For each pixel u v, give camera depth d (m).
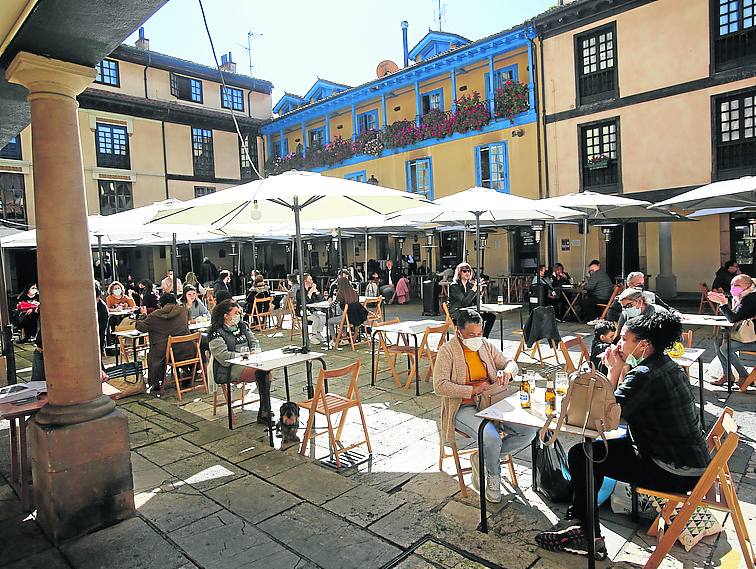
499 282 16.80
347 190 5.14
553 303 12.01
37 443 3.43
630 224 15.02
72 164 3.50
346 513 3.58
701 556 3.04
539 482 3.87
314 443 5.02
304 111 23.41
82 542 3.29
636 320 3.16
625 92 14.26
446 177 18.64
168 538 3.30
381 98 20.98
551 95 15.71
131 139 21.38
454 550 3.11
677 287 14.34
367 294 13.20
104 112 20.62
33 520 3.60
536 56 15.96
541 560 3.00
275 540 3.25
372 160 20.97
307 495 3.85
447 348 4.08
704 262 13.89
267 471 4.29
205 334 7.38
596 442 3.15
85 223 3.57
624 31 14.17
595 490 3.07
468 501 3.76
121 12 3.08
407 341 7.41
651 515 3.40
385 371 7.88
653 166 13.92
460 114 17.78
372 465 4.48
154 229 8.45
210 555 3.10
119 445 3.54
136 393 6.92
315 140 24.50
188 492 3.93
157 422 5.67
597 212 10.92
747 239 13.23
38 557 3.14
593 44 14.91
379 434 5.21
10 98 4.49
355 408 6.04
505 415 3.36
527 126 16.34
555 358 7.72
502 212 8.66
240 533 3.34
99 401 3.56
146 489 4.00
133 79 21.56
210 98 24.25
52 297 3.44
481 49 17.20
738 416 5.27
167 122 22.55
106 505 3.47
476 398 3.96
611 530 3.33
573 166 15.41
